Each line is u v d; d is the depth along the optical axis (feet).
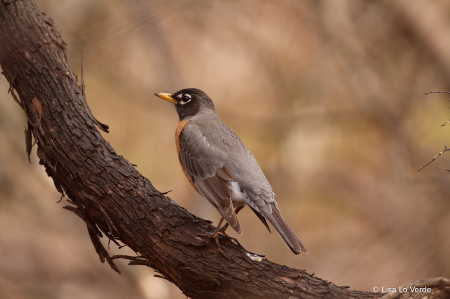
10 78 17.17
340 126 56.80
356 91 53.26
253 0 49.70
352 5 50.96
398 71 51.24
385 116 51.31
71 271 43.29
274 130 54.24
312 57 54.60
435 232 40.32
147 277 39.81
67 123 16.62
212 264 16.21
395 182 49.60
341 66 52.34
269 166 55.57
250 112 58.80
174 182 55.52
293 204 52.16
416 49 48.78
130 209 16.43
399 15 48.19
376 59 50.83
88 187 16.38
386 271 40.96
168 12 45.57
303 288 16.14
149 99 53.52
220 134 21.07
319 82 52.70
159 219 16.48
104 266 44.62
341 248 46.47
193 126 21.72
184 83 55.16
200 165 20.44
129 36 47.78
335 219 50.65
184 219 16.79
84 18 46.39
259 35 52.90
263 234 49.67
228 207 18.83
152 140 58.80
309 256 46.62
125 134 59.06
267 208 19.48
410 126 50.88
